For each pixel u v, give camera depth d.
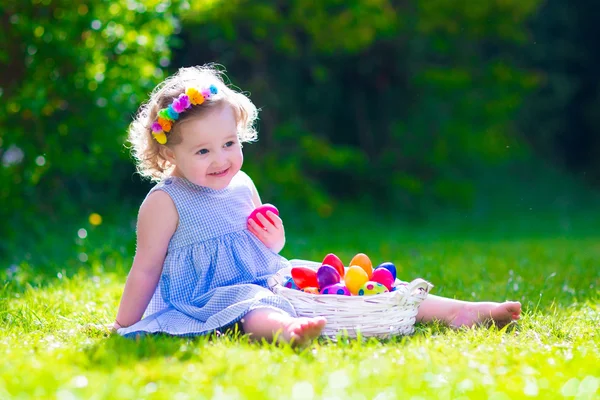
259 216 3.42
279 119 10.98
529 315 3.58
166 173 3.57
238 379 2.28
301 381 2.28
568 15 14.02
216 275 3.31
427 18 11.41
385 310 3.03
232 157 3.29
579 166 14.82
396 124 11.91
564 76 14.17
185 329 3.07
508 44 13.17
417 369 2.45
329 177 11.55
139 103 7.25
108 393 2.12
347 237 8.63
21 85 6.83
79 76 6.85
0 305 3.84
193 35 9.61
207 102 3.22
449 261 6.01
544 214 12.27
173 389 2.21
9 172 6.87
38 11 6.74
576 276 5.08
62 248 6.31
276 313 2.91
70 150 7.13
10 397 2.10
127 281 3.31
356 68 11.62
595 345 2.97
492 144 12.05
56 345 2.82
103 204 8.18
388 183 11.59
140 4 7.07
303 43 11.07
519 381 2.39
